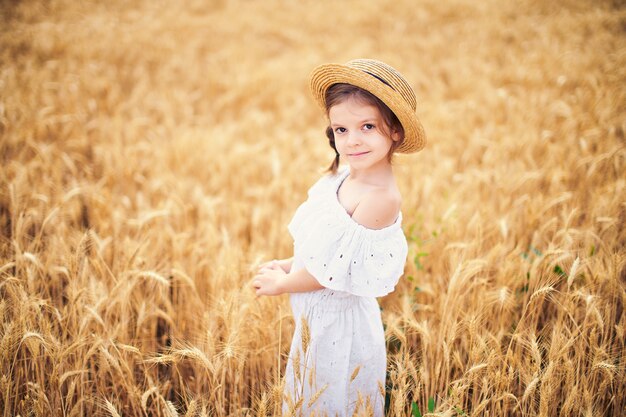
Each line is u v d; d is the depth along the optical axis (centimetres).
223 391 216
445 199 383
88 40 868
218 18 1165
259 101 689
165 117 597
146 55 844
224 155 495
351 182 176
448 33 1023
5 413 200
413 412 196
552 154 436
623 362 221
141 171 456
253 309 231
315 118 652
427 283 286
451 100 689
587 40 866
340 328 186
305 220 182
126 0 1230
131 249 274
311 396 178
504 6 1173
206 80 748
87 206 380
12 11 1015
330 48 931
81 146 484
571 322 257
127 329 247
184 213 366
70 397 206
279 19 1183
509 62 811
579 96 559
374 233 163
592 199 355
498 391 205
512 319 268
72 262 247
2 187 369
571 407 202
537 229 343
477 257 277
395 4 1260
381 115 154
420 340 271
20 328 210
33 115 508
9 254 296
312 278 177
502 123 578
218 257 301
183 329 280
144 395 199
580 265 259
